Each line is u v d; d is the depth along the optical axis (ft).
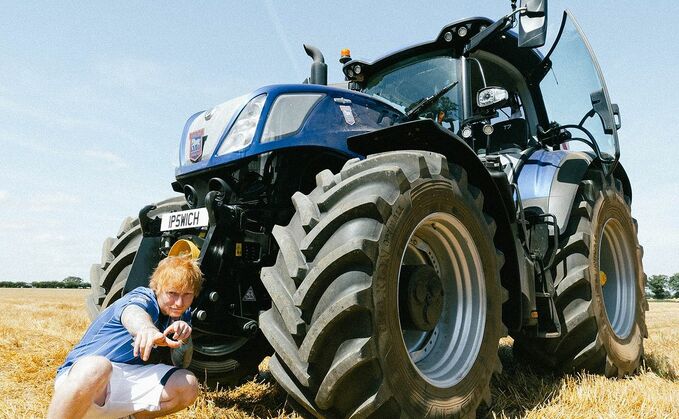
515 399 10.76
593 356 12.59
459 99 13.73
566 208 12.85
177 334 6.66
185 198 10.89
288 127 9.82
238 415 9.78
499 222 10.72
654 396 10.55
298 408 7.80
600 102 13.06
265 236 9.53
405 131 9.20
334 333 7.44
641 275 15.28
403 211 8.11
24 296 91.30
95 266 13.16
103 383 6.51
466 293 9.53
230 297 9.23
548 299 12.03
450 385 8.67
